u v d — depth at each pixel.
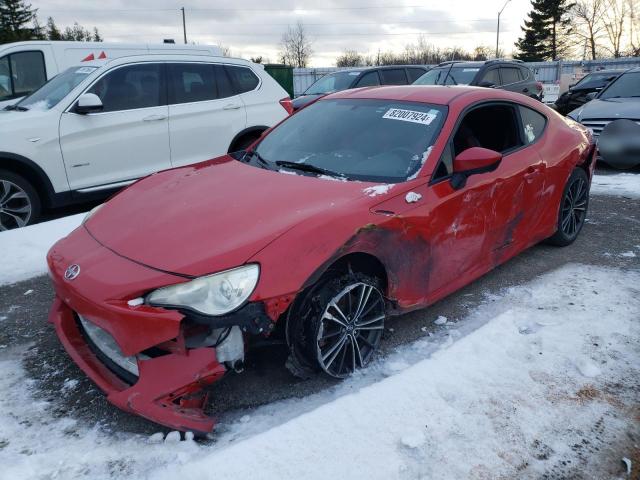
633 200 6.66
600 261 4.56
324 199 2.86
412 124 3.51
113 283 2.41
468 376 2.80
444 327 3.43
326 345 2.76
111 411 2.62
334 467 2.19
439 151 3.27
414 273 3.07
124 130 6.15
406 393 2.63
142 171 6.38
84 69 6.28
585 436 2.44
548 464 2.28
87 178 5.99
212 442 2.38
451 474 2.19
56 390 2.80
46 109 5.83
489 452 2.32
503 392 2.70
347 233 2.65
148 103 6.37
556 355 3.04
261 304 2.38
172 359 2.33
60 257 2.81
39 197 5.81
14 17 51.75
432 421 2.47
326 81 11.48
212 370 2.32
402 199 2.97
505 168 3.72
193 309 2.31
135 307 2.32
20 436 2.43
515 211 3.86
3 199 5.51
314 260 2.52
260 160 3.65
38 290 4.10
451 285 3.43
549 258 4.64
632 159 8.05
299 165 3.41
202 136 6.79
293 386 2.80
